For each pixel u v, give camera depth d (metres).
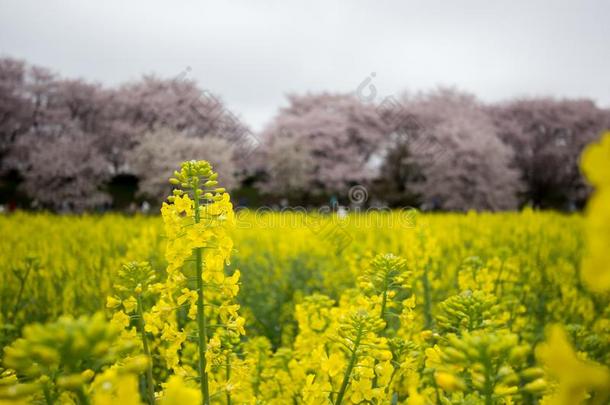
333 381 2.63
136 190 37.69
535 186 46.12
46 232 11.60
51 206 33.41
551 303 5.84
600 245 0.64
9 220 14.83
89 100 38.72
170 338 2.46
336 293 7.18
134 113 37.84
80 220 16.09
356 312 2.41
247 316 6.00
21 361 1.26
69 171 32.09
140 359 1.21
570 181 45.69
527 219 13.24
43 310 5.69
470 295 2.53
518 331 4.50
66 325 1.22
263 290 7.72
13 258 7.51
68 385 1.22
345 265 8.64
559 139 46.62
